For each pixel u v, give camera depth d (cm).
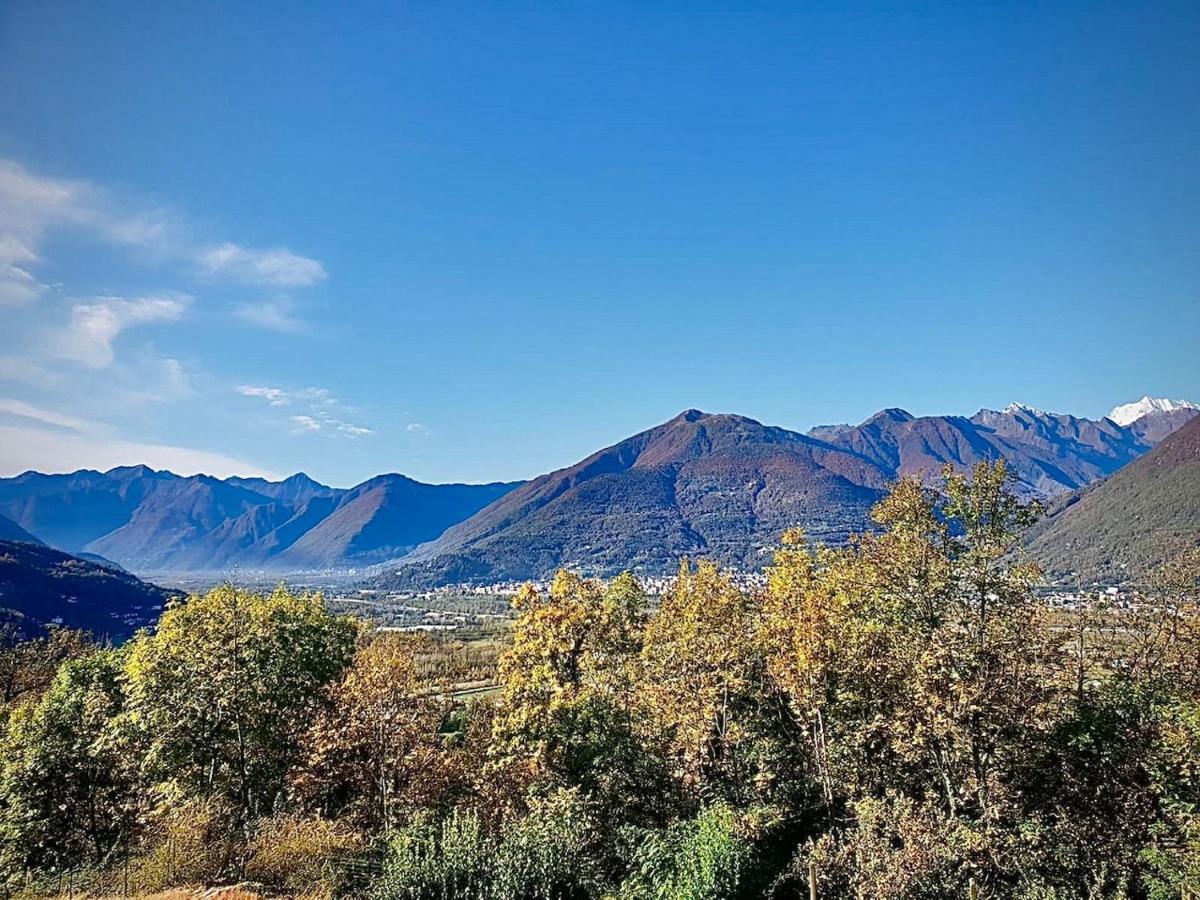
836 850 2389
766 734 3366
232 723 2889
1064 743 2642
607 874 2247
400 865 1834
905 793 2764
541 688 3042
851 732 2941
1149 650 2778
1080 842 2494
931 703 2509
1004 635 2550
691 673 3153
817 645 2797
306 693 3206
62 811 2675
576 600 3231
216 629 2970
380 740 2666
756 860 2512
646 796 2933
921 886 2048
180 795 2623
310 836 2077
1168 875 2197
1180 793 2388
